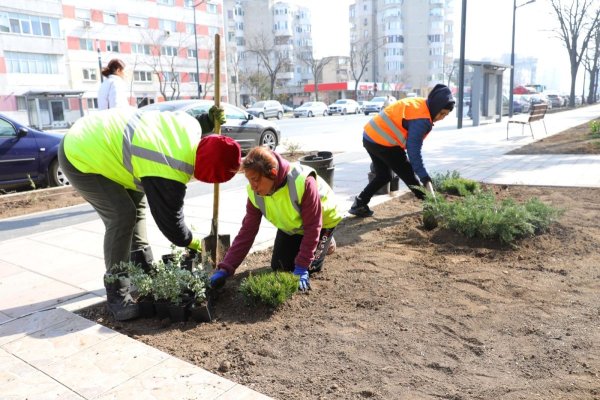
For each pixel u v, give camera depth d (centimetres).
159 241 535
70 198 803
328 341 302
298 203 354
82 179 324
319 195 366
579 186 717
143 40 5078
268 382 261
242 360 283
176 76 5359
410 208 643
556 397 240
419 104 547
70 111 4034
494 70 2267
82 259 479
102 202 335
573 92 4328
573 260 425
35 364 284
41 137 861
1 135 820
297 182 350
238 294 369
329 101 8025
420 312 337
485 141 1484
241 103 7819
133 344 302
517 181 788
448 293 366
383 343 297
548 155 1099
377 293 369
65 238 559
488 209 481
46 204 760
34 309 361
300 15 9100
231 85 7450
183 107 1114
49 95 3809
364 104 4656
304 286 372
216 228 406
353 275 405
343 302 356
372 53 9094
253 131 1276
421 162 550
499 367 269
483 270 409
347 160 1162
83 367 279
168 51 5369
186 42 5531
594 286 371
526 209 495
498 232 464
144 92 5169
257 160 330
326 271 417
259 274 384
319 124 2900
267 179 335
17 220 657
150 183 304
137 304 341
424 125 541
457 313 334
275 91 8525
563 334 300
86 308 361
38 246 529
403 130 551
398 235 518
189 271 354
